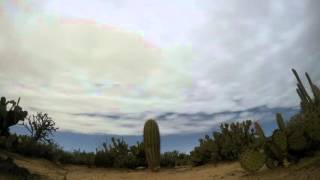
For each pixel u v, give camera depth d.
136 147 14.80
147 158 13.03
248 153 7.50
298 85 8.60
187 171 11.41
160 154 14.35
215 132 13.00
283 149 6.95
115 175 11.29
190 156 14.49
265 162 7.27
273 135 7.09
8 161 8.01
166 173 11.43
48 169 10.47
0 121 11.30
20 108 11.80
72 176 10.06
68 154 14.11
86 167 13.53
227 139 12.29
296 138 6.89
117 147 14.98
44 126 14.23
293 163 6.93
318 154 6.76
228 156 12.11
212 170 10.35
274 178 6.50
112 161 14.05
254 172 7.45
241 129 12.47
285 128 7.25
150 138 13.01
